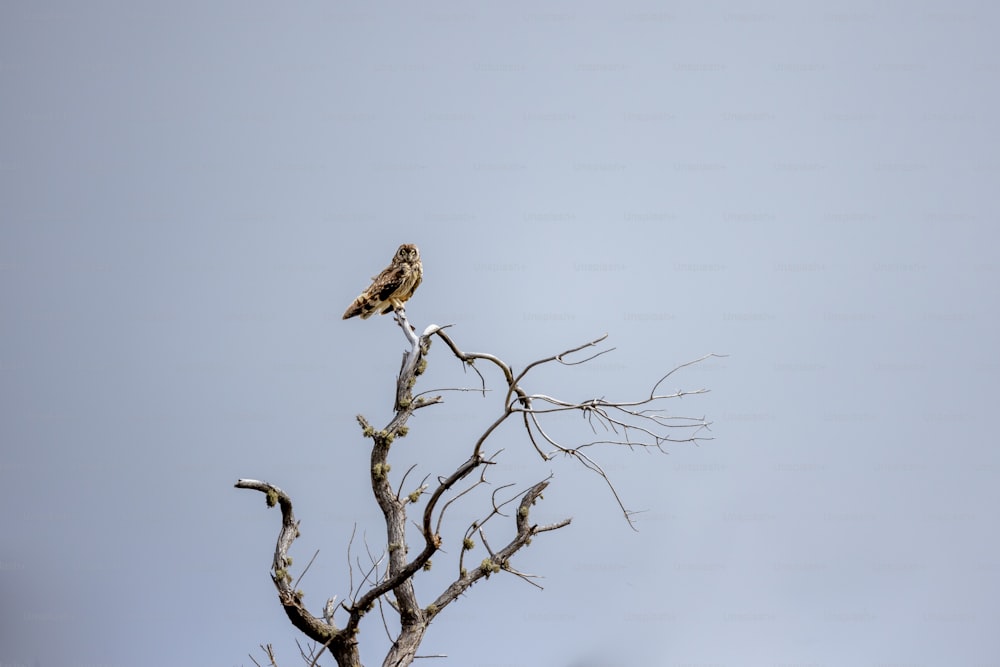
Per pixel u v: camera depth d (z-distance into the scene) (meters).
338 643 12.21
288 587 12.14
